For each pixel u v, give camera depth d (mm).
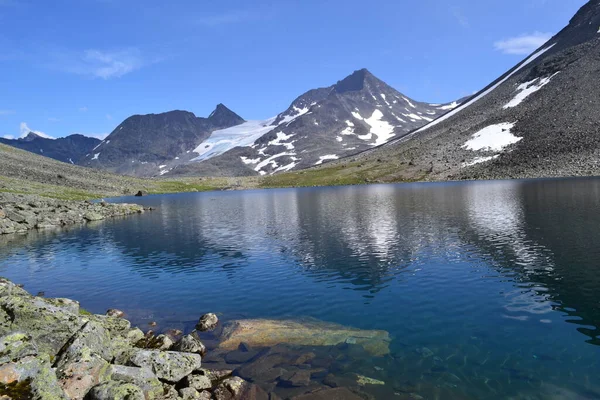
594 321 21484
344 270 35531
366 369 17641
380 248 43906
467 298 26203
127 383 14422
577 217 56219
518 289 27438
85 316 23172
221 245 52000
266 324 23641
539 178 159125
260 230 63875
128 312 27547
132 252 49719
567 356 17797
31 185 156625
